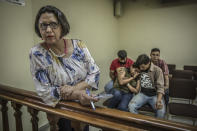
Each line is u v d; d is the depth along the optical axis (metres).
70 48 0.89
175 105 2.05
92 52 3.30
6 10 1.47
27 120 1.75
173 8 3.88
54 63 0.84
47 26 0.76
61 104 0.78
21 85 1.67
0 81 1.46
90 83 0.89
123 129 0.62
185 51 3.92
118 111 0.68
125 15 4.43
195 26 3.72
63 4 2.42
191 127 0.54
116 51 4.54
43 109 0.82
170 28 3.99
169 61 4.15
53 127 0.83
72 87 0.81
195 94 2.22
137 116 0.63
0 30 1.43
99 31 3.54
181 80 2.30
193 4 3.65
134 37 4.43
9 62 1.53
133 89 2.15
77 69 0.90
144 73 2.03
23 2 1.64
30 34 1.75
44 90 0.80
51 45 0.83
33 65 0.82
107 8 3.84
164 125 0.56
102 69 3.75
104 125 0.65
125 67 2.50
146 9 4.17
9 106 1.49
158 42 4.18
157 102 1.88
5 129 1.14
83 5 2.92
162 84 1.93
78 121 0.71
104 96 0.76
